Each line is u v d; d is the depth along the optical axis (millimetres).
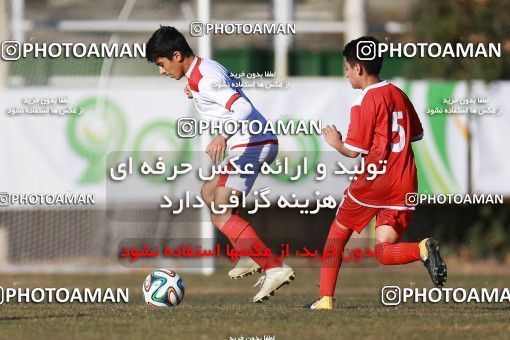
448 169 61625
